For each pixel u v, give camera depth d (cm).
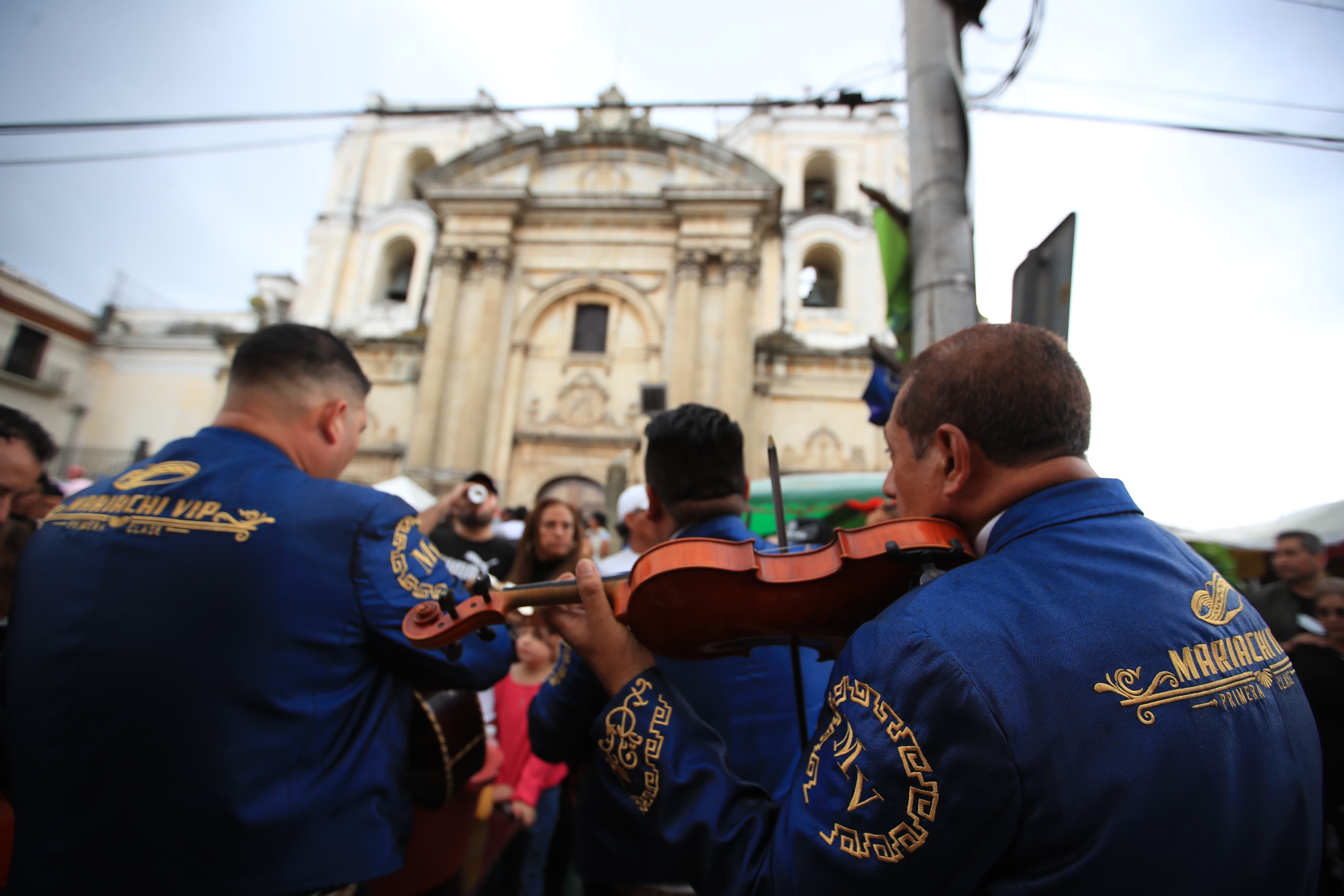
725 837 113
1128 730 88
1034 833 86
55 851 132
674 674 176
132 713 132
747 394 1811
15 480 270
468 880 336
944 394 125
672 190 1917
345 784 149
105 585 140
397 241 2612
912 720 93
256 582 142
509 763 384
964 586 103
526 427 1897
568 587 150
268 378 179
